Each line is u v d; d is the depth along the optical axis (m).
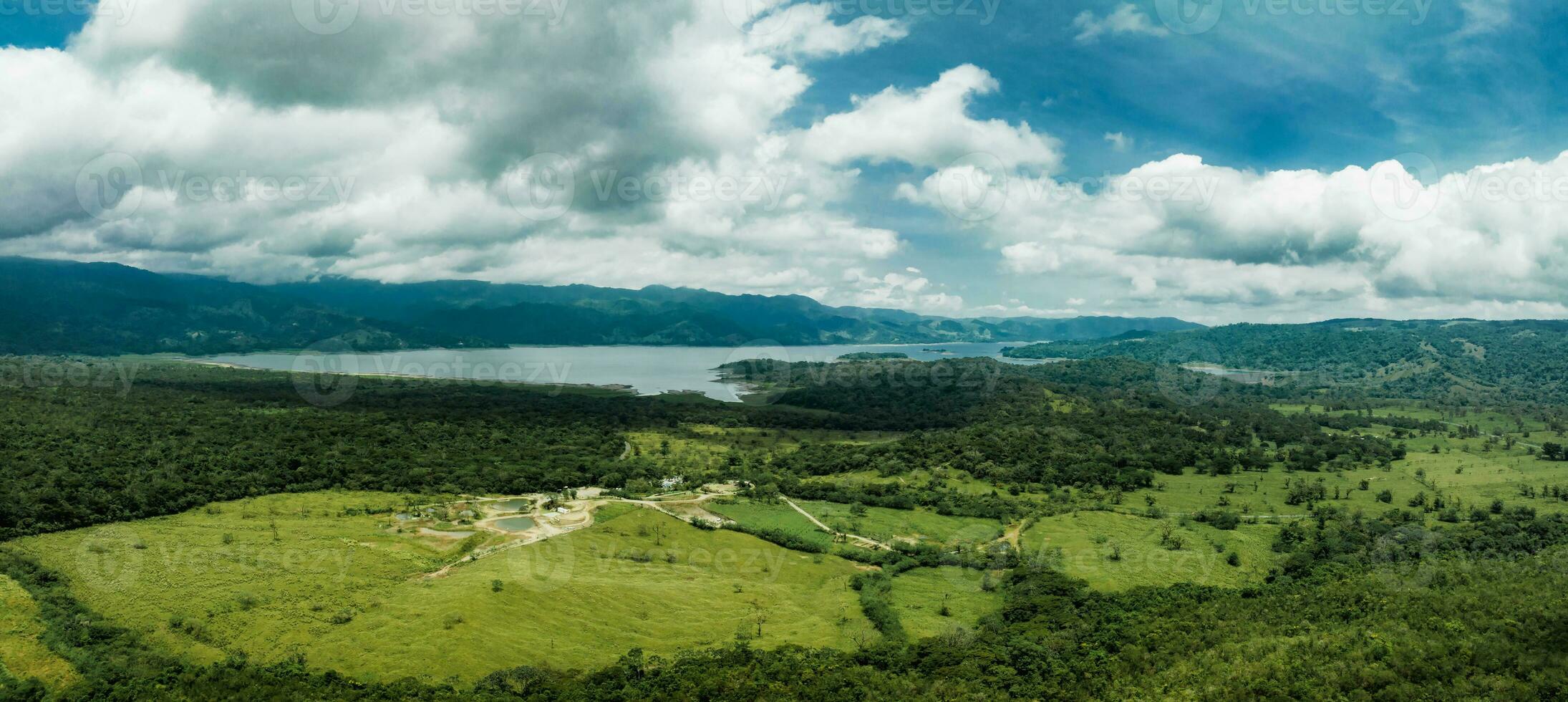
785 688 82.19
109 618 94.75
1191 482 182.25
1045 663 89.56
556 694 82.00
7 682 78.94
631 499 168.75
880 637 100.25
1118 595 108.88
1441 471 190.75
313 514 144.25
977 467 190.12
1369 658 76.94
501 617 97.75
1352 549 125.62
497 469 186.25
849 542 141.62
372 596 105.31
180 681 81.00
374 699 77.88
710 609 108.81
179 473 157.38
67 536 122.25
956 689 83.00
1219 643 89.19
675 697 79.88
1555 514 142.75
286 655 88.38
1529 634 77.06
